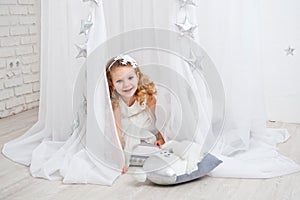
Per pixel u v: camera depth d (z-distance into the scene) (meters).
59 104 2.14
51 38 2.09
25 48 3.32
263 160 2.02
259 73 2.22
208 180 1.86
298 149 2.24
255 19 2.15
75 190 1.78
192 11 1.93
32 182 1.87
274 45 2.70
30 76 3.40
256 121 2.24
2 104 3.13
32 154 2.08
